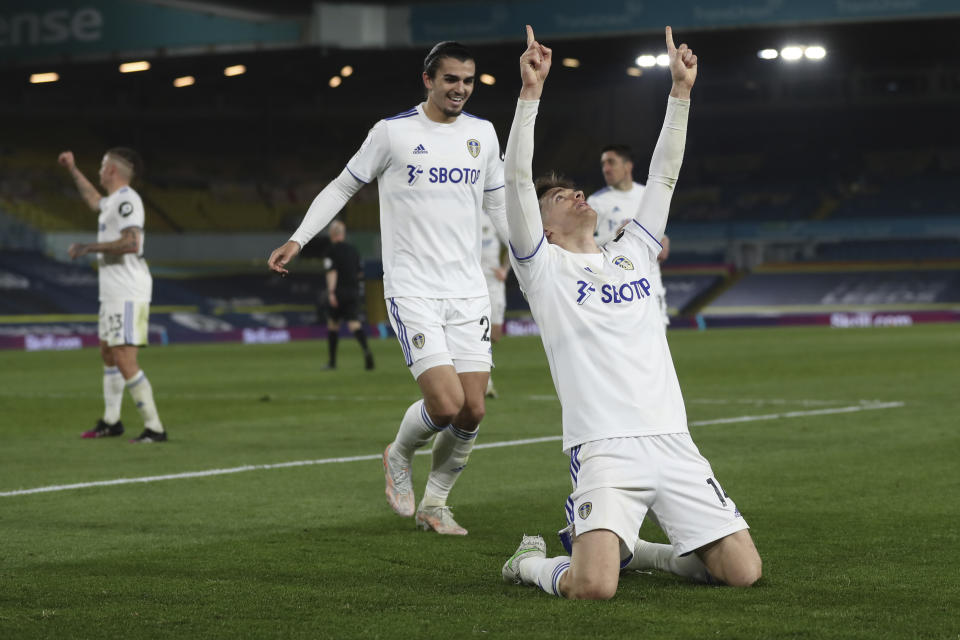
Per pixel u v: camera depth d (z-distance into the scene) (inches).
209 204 4291.3
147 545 458.9
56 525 503.5
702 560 381.1
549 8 3120.1
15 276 3590.1
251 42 3115.2
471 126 515.8
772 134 4877.0
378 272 4207.7
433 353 492.4
